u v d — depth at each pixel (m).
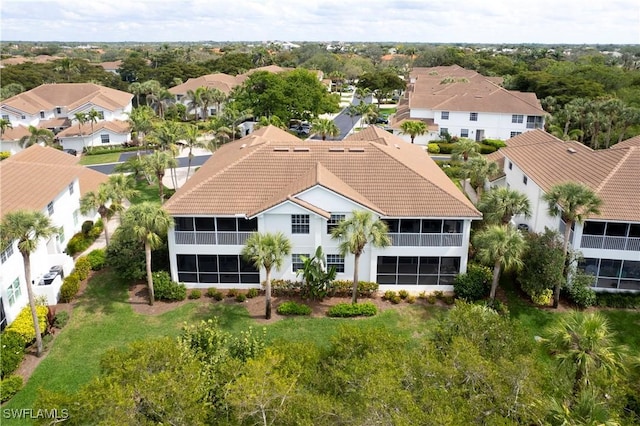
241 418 15.50
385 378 15.34
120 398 14.70
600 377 17.70
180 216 31.42
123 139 77.00
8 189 33.00
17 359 25.16
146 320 29.89
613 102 63.47
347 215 31.28
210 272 32.94
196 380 16.31
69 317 29.98
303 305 30.88
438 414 14.02
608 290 32.47
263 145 36.19
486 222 34.16
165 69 124.56
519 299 31.66
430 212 31.30
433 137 75.69
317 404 15.57
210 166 38.22
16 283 28.78
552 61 138.75
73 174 39.62
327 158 34.94
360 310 30.23
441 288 33.03
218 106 94.31
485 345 19.11
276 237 28.69
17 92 102.19
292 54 193.38
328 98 88.00
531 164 40.78
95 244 40.78
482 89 83.94
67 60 131.25
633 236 31.17
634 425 17.14
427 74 120.69
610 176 32.72
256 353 20.73
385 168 34.19
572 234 31.92
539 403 16.02
